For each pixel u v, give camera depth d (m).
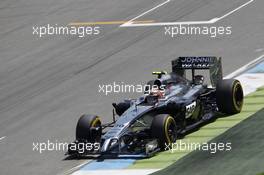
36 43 118.06
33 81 102.00
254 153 65.06
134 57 104.56
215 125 74.50
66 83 98.62
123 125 68.81
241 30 108.44
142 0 128.62
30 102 93.38
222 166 63.16
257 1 119.62
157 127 68.75
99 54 108.31
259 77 89.38
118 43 111.50
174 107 70.81
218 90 75.69
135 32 114.62
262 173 57.34
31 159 73.75
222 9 117.94
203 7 119.88
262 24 109.62
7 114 90.12
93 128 70.94
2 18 132.38
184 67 77.81
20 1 139.38
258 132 70.06
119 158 69.69
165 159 67.50
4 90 100.19
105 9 127.38
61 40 117.25
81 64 105.50
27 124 85.19
